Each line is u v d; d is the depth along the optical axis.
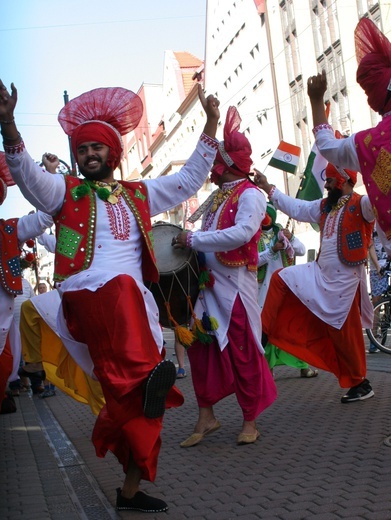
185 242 5.83
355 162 4.94
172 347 15.27
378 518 3.88
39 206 4.27
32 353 7.09
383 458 4.99
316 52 33.56
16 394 10.30
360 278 7.02
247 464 5.25
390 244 4.75
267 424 6.55
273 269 8.88
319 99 5.16
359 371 7.14
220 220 6.05
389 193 4.68
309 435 5.94
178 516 4.22
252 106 43.09
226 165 6.10
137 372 3.94
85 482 5.15
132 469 4.30
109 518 4.27
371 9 28.48
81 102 4.57
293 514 4.06
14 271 5.81
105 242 4.28
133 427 4.05
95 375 4.29
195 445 6.00
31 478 5.35
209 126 4.73
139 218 4.40
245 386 5.92
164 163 66.94
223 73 48.47
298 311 7.24
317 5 33.31
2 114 4.00
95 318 4.03
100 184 4.43
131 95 4.58
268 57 39.62
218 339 5.92
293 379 9.20
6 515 4.47
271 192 7.35
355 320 7.06
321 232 7.16
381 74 4.80
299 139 36.84
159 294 5.83
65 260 4.23
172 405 4.30
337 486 4.49
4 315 5.82
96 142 4.40
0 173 5.96
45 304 6.96
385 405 6.84
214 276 5.98
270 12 39.12
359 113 30.25
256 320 6.01
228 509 4.27
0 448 6.55
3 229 5.83
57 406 8.97
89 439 6.66
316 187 7.78
